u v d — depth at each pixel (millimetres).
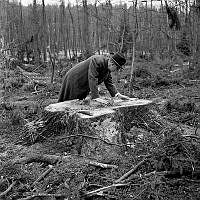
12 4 24203
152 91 11219
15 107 7473
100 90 10844
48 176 3961
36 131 5191
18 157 4602
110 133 4691
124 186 3604
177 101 8555
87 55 17906
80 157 4492
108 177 3855
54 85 11148
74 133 4750
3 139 5512
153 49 20469
